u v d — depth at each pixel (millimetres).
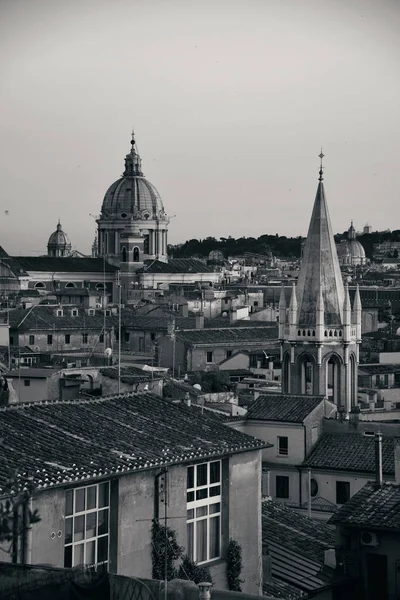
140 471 67625
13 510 55406
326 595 76812
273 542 82938
